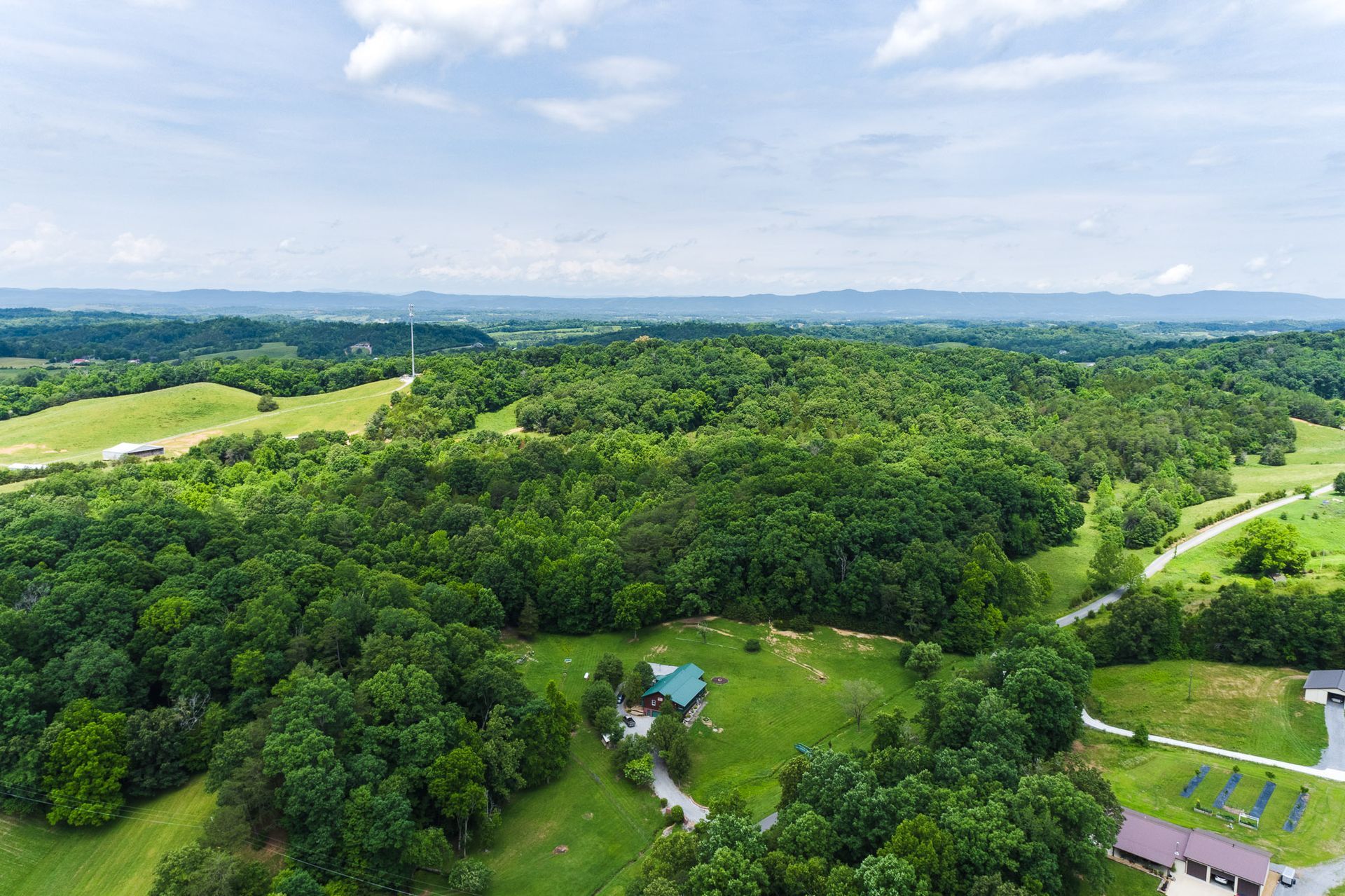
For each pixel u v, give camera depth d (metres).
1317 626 105.31
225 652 86.12
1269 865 64.19
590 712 98.69
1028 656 88.75
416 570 122.19
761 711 103.31
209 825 66.81
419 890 69.88
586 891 72.56
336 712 76.00
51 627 82.19
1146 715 98.81
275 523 125.12
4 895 64.69
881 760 72.56
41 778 71.69
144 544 105.38
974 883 57.47
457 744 79.81
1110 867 66.56
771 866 61.41
